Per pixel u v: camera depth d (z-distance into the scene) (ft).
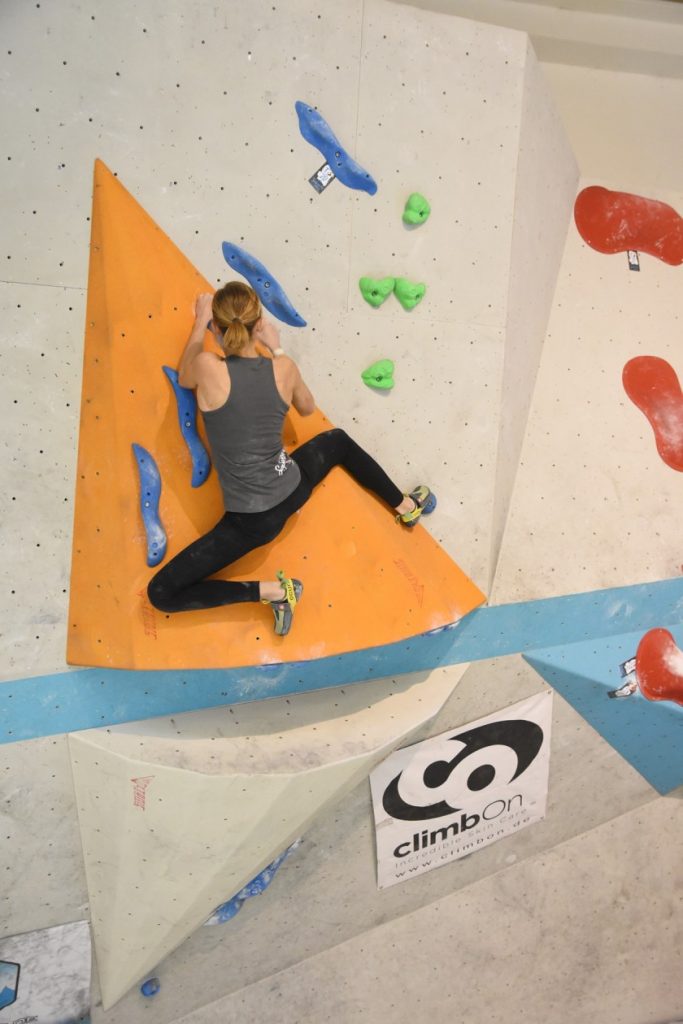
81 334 9.25
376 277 10.86
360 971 15.26
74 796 10.86
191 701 11.24
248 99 9.57
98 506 9.64
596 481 13.93
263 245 10.09
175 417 9.66
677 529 14.65
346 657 12.18
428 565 11.74
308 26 9.62
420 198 10.71
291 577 10.44
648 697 15.10
